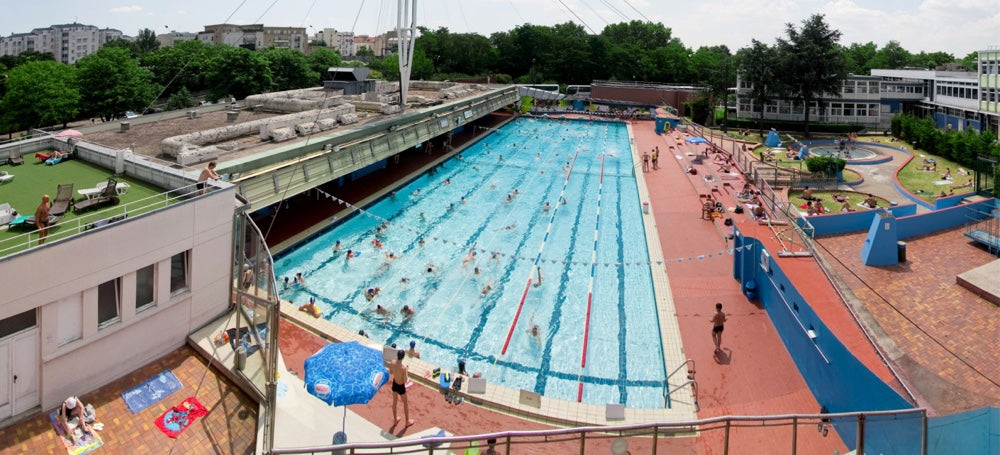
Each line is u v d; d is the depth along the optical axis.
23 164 19.31
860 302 15.30
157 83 80.62
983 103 48.09
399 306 20.39
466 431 13.09
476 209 31.88
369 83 48.03
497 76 91.06
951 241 21.80
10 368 11.12
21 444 10.89
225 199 14.88
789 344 16.59
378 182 35.62
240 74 67.12
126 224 12.43
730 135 56.03
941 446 9.70
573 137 55.62
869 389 11.86
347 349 11.82
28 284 10.88
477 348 17.94
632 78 90.56
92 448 11.02
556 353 17.67
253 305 14.59
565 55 89.81
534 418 13.81
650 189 35.84
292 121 28.88
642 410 14.24
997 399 11.27
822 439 11.28
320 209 29.45
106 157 18.77
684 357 16.72
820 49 52.91
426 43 101.06
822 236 23.06
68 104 56.19
